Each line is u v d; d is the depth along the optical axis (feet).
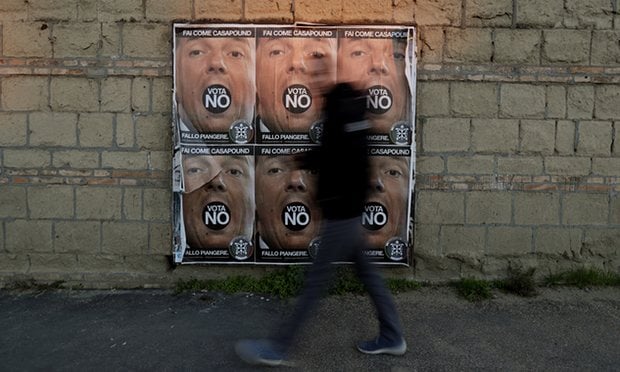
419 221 17.42
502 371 12.73
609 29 17.08
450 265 17.58
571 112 17.26
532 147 17.30
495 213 17.43
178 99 16.85
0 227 17.34
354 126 12.26
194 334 14.38
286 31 16.70
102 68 16.94
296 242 17.19
